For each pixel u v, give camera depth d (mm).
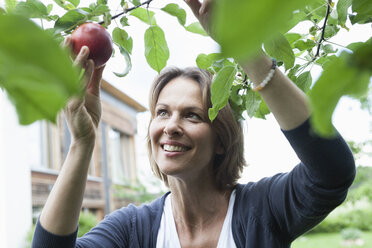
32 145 8305
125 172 11523
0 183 6992
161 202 1661
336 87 177
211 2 781
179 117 1500
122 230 1562
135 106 11859
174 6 966
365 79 179
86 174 1242
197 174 1517
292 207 1305
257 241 1400
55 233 1230
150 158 1814
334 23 1041
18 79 140
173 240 1546
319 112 176
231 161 1604
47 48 134
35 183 8039
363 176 5914
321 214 1239
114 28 996
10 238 6961
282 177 1406
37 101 153
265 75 949
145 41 1024
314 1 955
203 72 1556
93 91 1251
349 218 11977
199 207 1555
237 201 1519
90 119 1211
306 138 1036
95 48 938
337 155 1074
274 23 125
